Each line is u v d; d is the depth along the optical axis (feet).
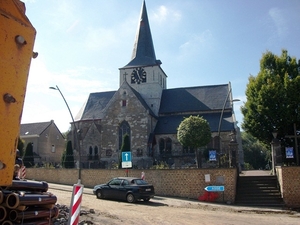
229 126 141.28
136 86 168.35
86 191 86.69
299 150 98.73
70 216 24.57
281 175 73.87
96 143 159.02
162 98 171.94
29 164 139.44
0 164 13.07
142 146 144.36
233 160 91.04
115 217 46.09
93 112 175.73
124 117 149.38
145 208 59.26
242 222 47.09
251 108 104.63
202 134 112.37
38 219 20.59
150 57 174.29
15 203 17.52
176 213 53.72
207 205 69.36
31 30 14.76
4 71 13.34
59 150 201.87
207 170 79.36
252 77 112.88
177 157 141.90
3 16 13.39
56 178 107.14
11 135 13.55
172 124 153.79
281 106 98.78
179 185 81.61
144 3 182.50
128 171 88.79
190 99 165.17
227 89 163.22
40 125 196.13
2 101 13.21
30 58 14.67
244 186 82.17
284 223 47.73
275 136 90.84
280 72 106.93
